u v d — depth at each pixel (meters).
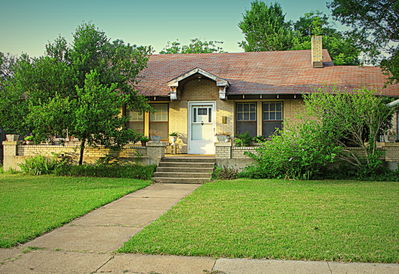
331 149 13.28
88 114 13.27
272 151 13.56
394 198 9.46
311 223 7.14
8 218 7.85
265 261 5.39
